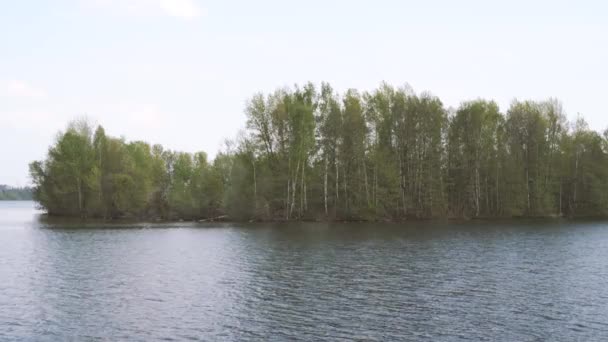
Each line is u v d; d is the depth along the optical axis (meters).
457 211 113.75
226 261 51.34
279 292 37.09
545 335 26.97
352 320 29.88
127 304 33.69
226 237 75.19
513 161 111.88
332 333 27.41
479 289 37.81
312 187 108.12
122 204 118.62
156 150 157.88
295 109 100.31
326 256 54.38
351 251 58.22
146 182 121.56
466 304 33.44
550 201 113.38
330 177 108.69
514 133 114.25
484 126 111.06
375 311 31.81
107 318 30.39
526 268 46.44
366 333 27.41
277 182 106.19
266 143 107.31
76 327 28.59
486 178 113.25
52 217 131.62
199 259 52.78
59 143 120.81
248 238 73.31
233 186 105.62
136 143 142.12
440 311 31.75
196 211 114.94
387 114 109.25
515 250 58.41
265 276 43.16
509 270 45.41
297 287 38.78
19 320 29.95
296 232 82.38
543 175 114.19
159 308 32.66
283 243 66.56
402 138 108.50
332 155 107.25
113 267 47.91
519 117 113.81
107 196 119.56
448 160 113.81
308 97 105.62
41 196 130.50
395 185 104.19
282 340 26.25
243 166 105.81
